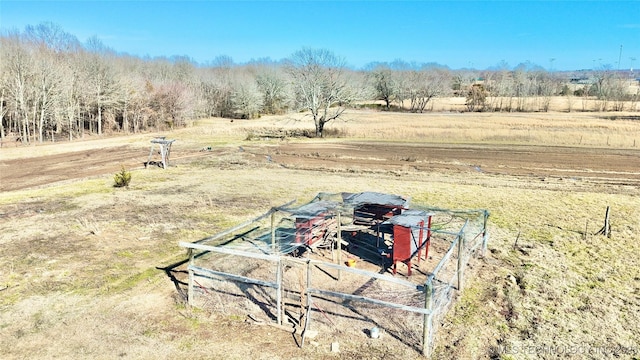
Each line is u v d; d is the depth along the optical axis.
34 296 9.27
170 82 70.50
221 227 14.27
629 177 23.36
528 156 30.92
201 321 8.26
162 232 13.66
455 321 8.27
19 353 7.29
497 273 10.60
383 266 10.95
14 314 8.55
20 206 17.05
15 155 33.62
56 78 47.75
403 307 7.33
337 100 46.41
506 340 7.61
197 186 21.00
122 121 62.28
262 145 38.50
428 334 7.10
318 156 31.97
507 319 8.37
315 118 45.62
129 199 18.17
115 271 10.59
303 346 7.38
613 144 35.97
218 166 27.55
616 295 9.38
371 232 13.20
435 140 41.25
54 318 8.38
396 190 20.09
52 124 48.59
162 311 8.64
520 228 14.20
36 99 44.22
